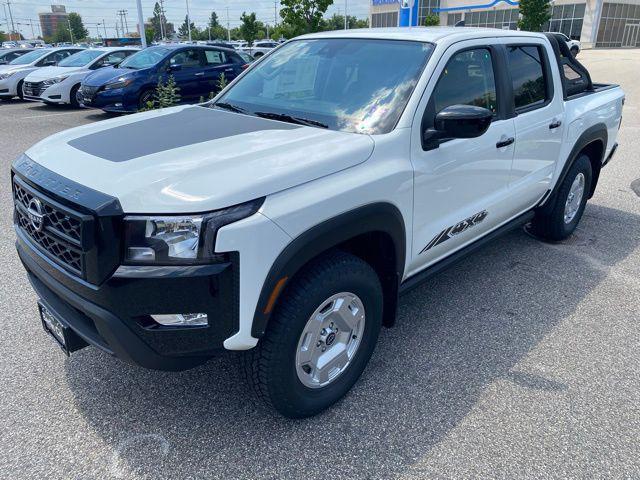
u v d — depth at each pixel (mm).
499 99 3689
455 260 3625
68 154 2609
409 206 2943
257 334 2316
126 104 11953
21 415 2783
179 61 12594
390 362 3285
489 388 3047
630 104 14297
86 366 3193
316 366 2689
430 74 3057
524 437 2678
